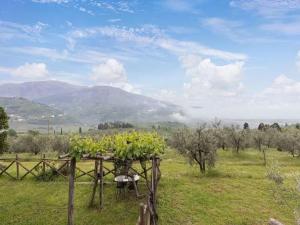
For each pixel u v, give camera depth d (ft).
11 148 227.20
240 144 189.26
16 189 76.69
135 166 110.83
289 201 66.33
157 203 65.46
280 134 210.38
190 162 106.11
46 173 85.40
